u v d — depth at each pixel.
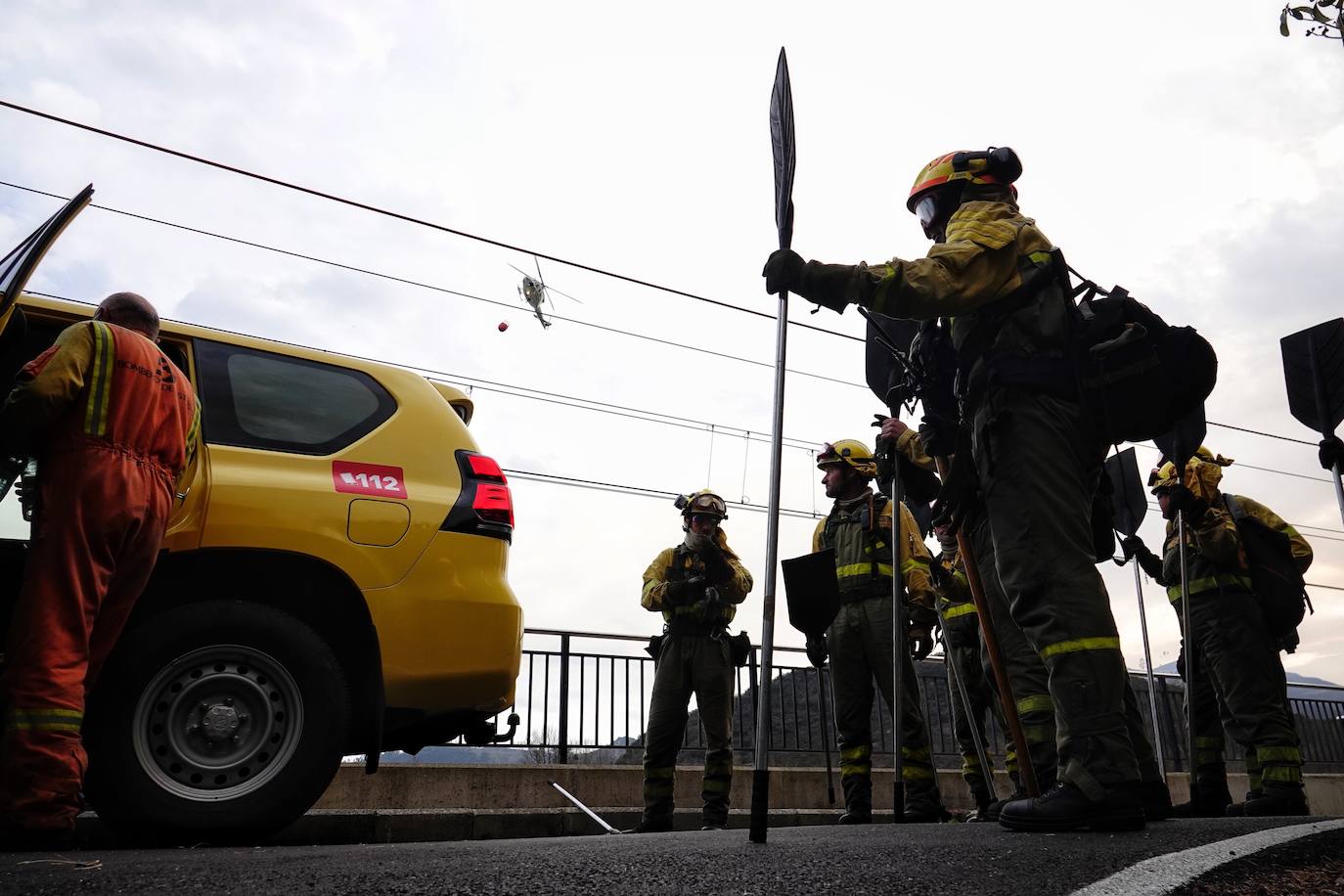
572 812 6.05
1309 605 4.96
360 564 3.31
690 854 1.52
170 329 3.46
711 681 5.55
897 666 3.58
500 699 3.49
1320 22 3.67
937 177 2.54
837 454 5.42
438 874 1.26
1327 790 10.63
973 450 2.40
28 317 3.34
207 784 2.95
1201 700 5.34
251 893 1.11
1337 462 3.38
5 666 2.48
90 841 3.84
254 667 3.06
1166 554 5.38
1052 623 2.17
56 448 2.65
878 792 7.90
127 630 3.02
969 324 2.36
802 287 2.09
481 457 3.75
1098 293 2.42
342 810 5.64
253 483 3.24
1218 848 1.52
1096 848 1.59
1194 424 2.80
